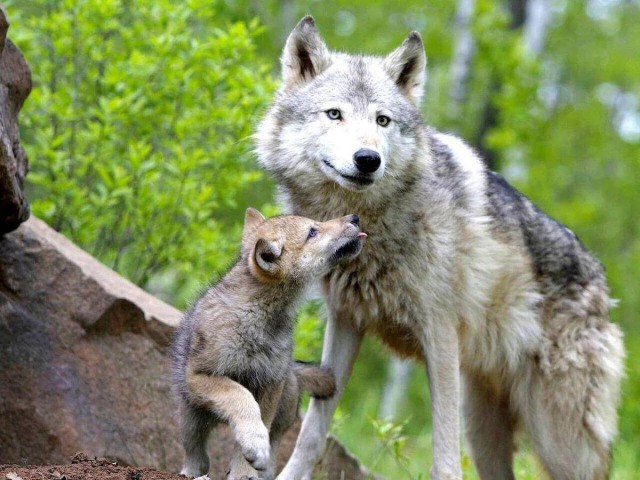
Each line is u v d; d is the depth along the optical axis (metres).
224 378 8.44
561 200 38.97
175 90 14.48
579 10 44.09
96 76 15.04
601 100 44.03
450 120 31.09
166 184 14.77
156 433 10.56
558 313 10.99
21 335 10.24
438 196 10.05
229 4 23.36
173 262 14.70
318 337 14.97
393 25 35.75
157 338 10.84
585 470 11.08
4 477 7.65
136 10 15.50
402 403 29.20
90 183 15.34
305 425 10.27
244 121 14.19
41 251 10.55
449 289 10.02
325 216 9.97
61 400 10.21
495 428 11.64
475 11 29.06
